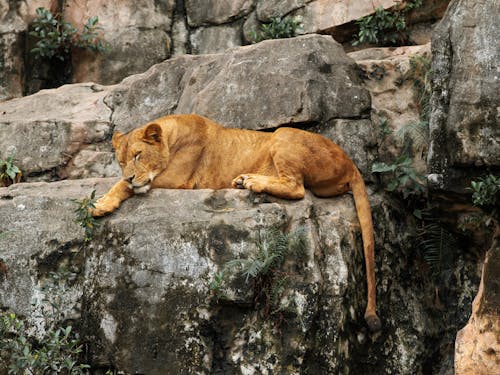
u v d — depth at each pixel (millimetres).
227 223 11016
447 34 12008
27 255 11594
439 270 12594
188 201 11336
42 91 15281
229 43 16375
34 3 16438
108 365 11039
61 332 11320
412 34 15367
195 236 11000
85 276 11406
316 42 13070
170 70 14227
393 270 12195
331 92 12727
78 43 16391
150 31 16547
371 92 13289
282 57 13000
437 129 11828
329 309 11039
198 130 12016
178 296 10898
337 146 11984
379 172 12625
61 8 16766
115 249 11211
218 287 10703
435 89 12000
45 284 11484
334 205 11906
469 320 11430
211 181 11945
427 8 15188
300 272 10992
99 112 14438
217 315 10828
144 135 11531
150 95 14188
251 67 13062
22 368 11109
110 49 16453
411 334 12039
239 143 12102
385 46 15453
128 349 10906
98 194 12133
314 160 11695
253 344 10766
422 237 12602
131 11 16594
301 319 10766
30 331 11414
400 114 13141
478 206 11789
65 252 11539
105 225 11391
